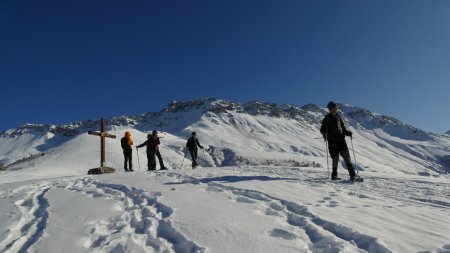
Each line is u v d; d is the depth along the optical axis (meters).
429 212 6.78
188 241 4.85
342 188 9.49
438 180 12.09
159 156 21.05
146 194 8.38
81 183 12.18
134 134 110.25
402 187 9.89
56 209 7.09
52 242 4.98
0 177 25.97
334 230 5.46
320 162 132.75
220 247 4.68
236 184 9.44
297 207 6.85
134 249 4.59
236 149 150.88
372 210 6.73
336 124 11.66
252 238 5.01
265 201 7.53
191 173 13.55
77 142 84.00
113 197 8.45
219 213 6.35
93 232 5.43
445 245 4.78
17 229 5.80
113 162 67.38
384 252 4.57
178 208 6.74
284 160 134.12
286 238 5.10
